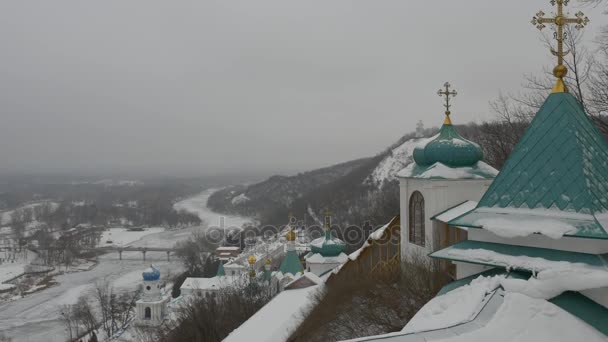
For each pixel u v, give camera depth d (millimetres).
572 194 11336
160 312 76188
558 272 9953
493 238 12789
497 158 43281
